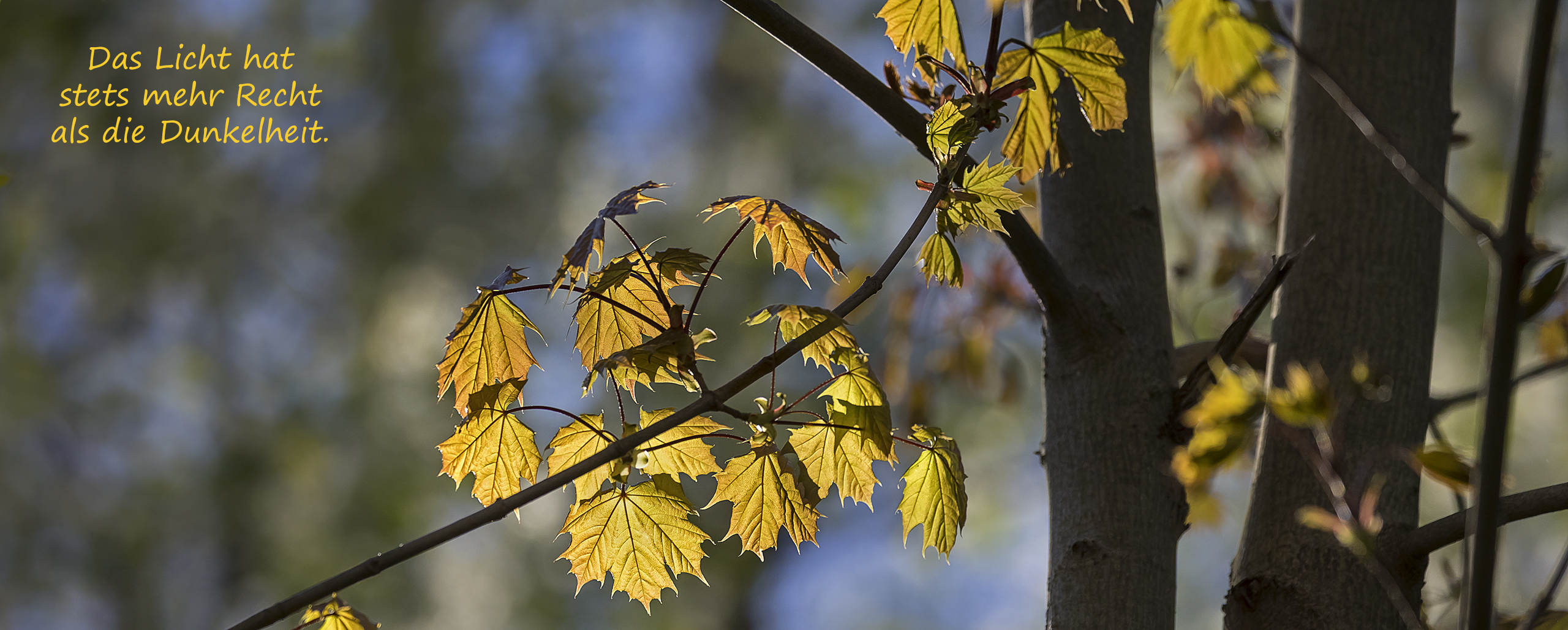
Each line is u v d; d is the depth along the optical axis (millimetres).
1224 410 840
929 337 3396
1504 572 3998
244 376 7027
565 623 7008
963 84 1195
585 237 1204
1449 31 1622
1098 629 1371
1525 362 3961
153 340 7141
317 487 6832
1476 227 786
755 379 1046
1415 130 1540
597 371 1104
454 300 6977
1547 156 1633
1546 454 4355
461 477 1271
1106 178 1596
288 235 7016
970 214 1199
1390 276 1488
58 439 7059
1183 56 1550
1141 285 1552
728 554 8180
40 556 6758
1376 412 1420
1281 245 1611
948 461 1312
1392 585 936
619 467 1207
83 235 6738
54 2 6766
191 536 6832
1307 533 1401
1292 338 1518
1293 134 1640
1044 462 1562
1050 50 1319
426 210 6879
